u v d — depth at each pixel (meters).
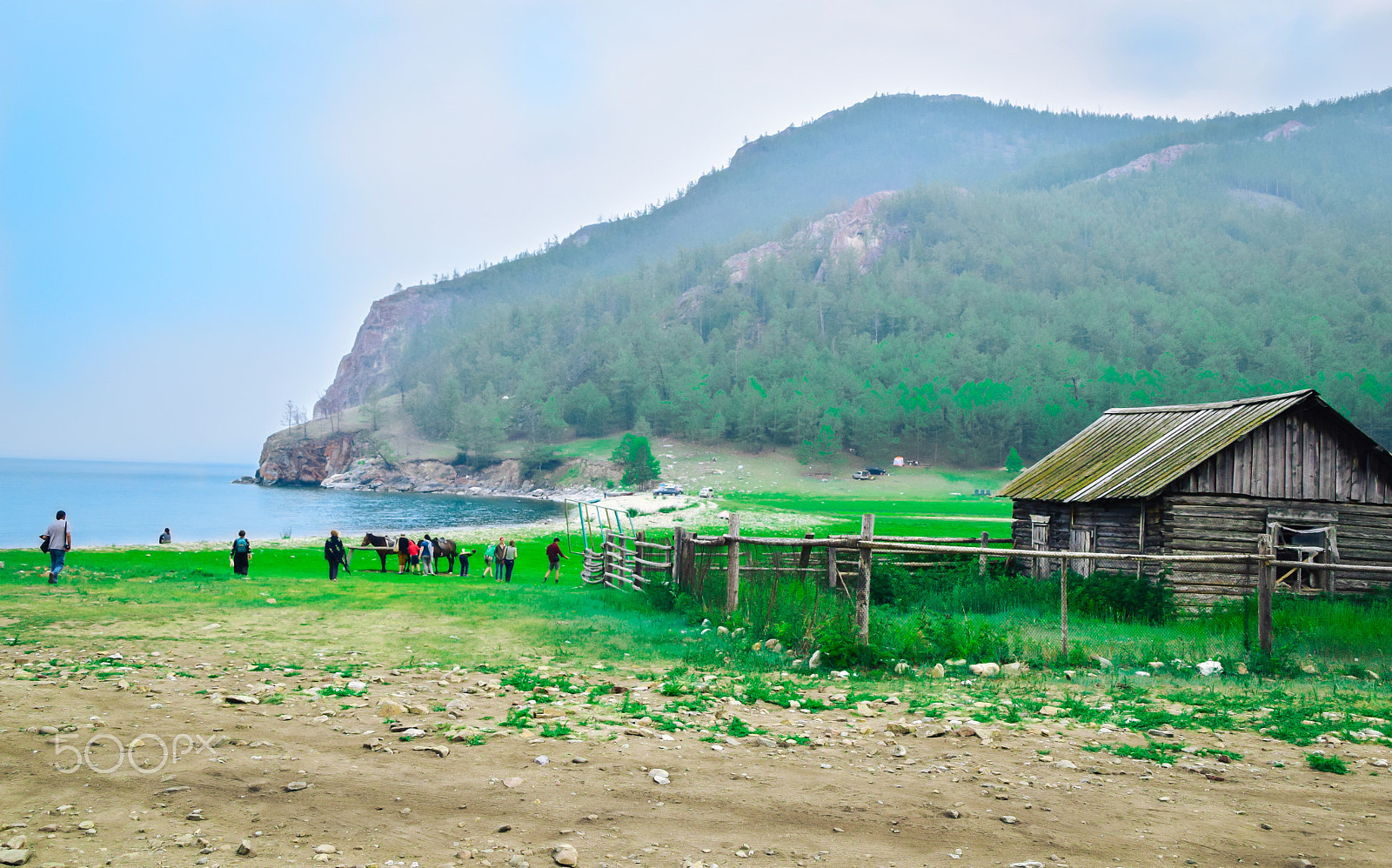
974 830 5.01
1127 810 5.42
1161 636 14.52
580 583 28.53
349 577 28.39
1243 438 20.17
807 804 5.43
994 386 190.88
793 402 194.38
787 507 103.62
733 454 192.12
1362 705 8.95
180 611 15.98
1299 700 9.23
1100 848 4.75
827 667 11.28
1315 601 17.72
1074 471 23.58
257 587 21.89
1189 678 10.70
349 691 8.76
